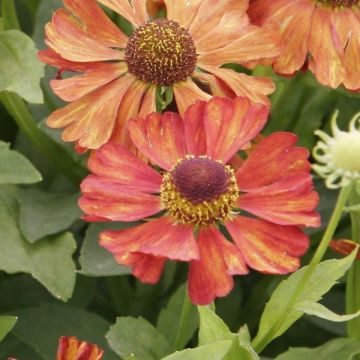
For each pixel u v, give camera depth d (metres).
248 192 0.44
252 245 0.42
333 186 0.41
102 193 0.43
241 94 0.47
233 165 0.46
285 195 0.43
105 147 0.44
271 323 0.44
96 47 0.47
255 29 0.48
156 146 0.44
